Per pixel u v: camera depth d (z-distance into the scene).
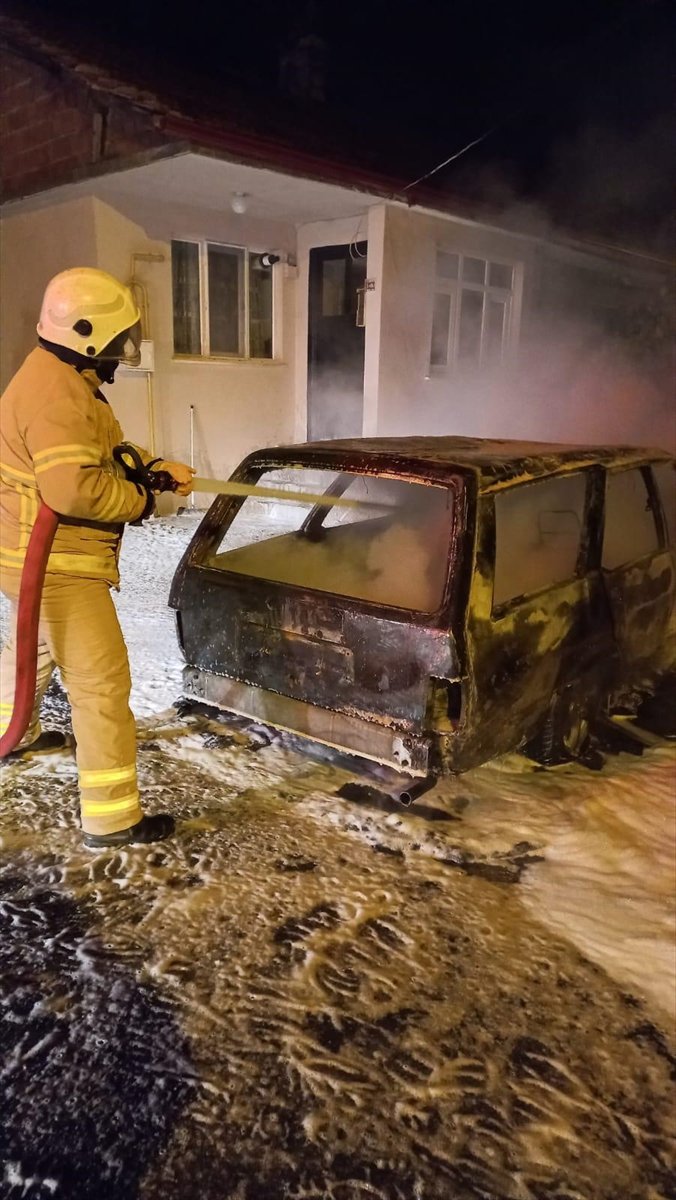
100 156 7.30
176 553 7.18
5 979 2.39
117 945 2.53
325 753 3.67
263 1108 2.02
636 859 3.04
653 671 4.38
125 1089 2.05
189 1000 2.33
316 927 2.63
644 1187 1.87
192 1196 1.81
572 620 3.47
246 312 9.24
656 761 3.84
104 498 2.62
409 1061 2.16
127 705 2.95
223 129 6.62
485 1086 2.10
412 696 2.96
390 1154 1.92
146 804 3.30
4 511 2.77
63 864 2.91
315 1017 2.29
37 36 7.83
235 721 3.91
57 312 2.61
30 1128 1.95
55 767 3.60
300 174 7.20
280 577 4.04
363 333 9.18
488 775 3.62
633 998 2.40
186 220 8.41
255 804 3.33
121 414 8.15
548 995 2.40
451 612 2.89
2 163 8.76
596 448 3.94
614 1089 2.11
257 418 9.55
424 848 3.07
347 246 9.07
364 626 3.05
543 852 3.07
